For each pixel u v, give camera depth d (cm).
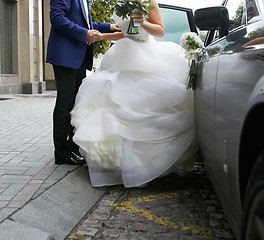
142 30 324
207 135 224
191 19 451
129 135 299
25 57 1355
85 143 301
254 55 145
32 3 1357
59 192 283
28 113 781
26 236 202
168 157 303
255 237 126
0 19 1234
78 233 231
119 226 241
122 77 313
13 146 448
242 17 223
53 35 350
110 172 314
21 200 258
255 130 133
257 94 123
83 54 355
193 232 232
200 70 278
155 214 261
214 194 304
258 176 117
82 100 311
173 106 303
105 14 755
